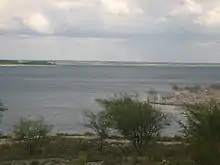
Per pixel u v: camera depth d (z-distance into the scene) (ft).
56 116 181.16
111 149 81.51
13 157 78.23
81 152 80.79
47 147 87.15
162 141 94.73
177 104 192.95
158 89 394.11
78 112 198.59
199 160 61.93
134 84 532.73
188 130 65.36
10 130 127.75
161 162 66.18
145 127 78.95
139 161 67.72
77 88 448.24
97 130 93.45
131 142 83.92
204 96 216.95
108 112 81.35
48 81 615.16
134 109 78.89
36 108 226.38
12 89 431.02
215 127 61.00
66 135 117.39
